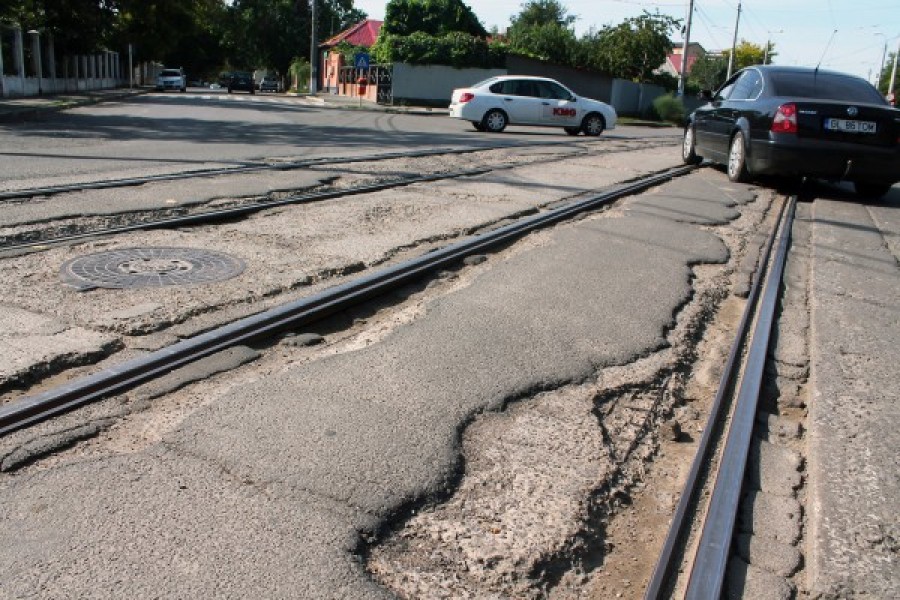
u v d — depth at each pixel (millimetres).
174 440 3191
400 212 8297
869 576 2652
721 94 13477
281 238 6824
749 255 7352
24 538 2541
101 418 3381
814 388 4262
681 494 3160
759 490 3234
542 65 46781
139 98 37938
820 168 10781
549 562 2678
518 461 3281
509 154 15211
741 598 2543
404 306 5328
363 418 3467
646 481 3303
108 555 2473
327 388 3766
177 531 2605
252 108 30016
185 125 19234
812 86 11594
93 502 2752
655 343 4742
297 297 5152
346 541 2615
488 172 12055
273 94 62031
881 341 5090
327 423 3402
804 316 5629
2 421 3238
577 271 6230
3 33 30984
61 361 3881
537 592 2539
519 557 2672
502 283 5777
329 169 11250
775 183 12461
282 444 3195
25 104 25031
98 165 10680
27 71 34281
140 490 2834
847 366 4613
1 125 17562
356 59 39781
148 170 10305
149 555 2480
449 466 3137
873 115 10633
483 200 9289
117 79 60750
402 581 2506
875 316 5637
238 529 2637
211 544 2549
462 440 3387
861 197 11789
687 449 3605
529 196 9719
